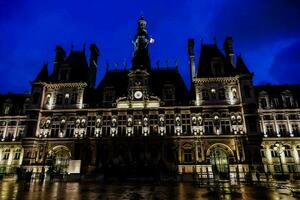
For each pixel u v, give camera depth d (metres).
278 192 18.00
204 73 50.44
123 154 43.72
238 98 46.50
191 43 55.88
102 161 43.69
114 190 20.20
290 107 50.09
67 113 48.34
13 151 54.12
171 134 44.44
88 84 55.34
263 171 40.53
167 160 42.72
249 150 42.16
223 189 20.45
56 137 46.09
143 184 27.83
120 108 47.25
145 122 45.81
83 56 58.41
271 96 52.78
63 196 15.67
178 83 52.78
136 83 48.91
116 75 55.69
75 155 44.56
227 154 42.91
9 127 55.84
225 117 45.44
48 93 50.66
